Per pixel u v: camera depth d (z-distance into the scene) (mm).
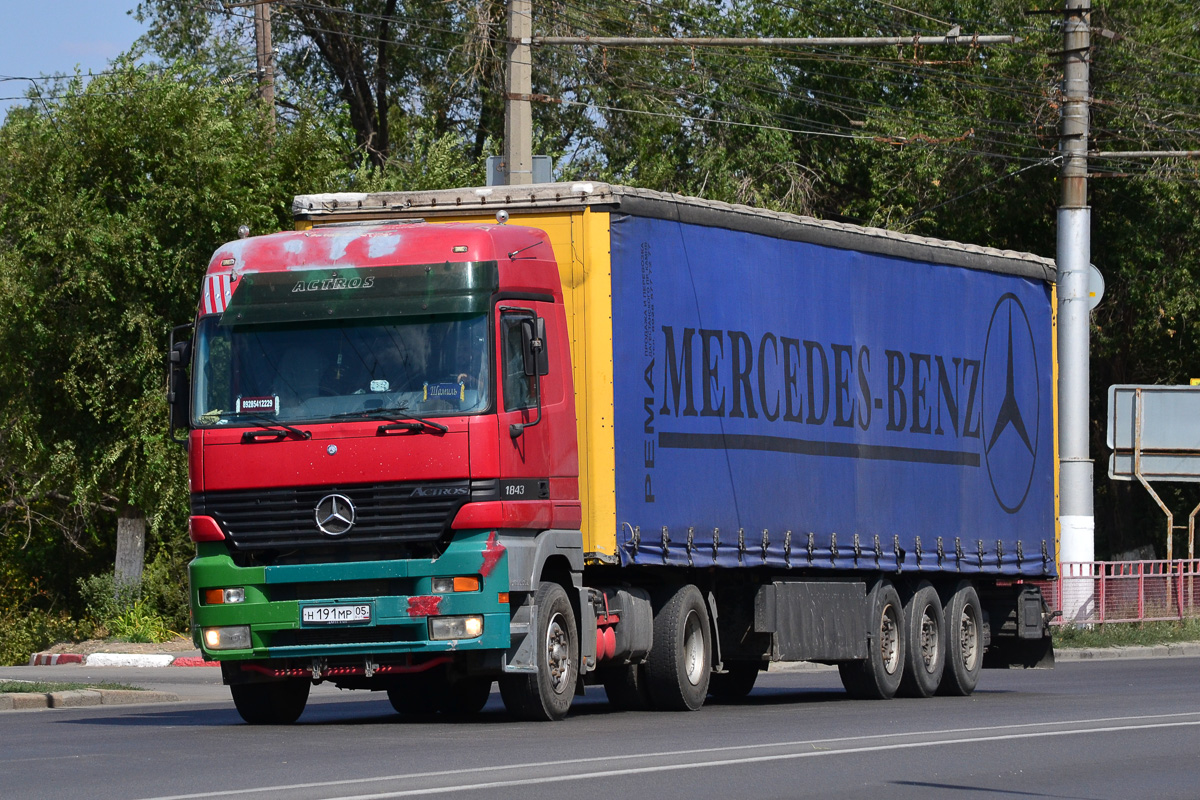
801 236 50906
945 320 57875
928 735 37156
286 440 38500
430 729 38719
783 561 49000
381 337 38938
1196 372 130250
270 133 84375
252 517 38688
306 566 38281
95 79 79375
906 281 55938
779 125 132375
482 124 130250
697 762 30797
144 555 88250
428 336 38781
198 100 80312
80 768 30406
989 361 60125
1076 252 87875
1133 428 104375
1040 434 62875
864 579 53781
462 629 37875
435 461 38031
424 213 44688
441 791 26141
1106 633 91500
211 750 33531
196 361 39688
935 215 122562
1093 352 124062
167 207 78125
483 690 49188
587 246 43125
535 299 40656
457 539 38156
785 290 50031
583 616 41688
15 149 78500
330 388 38844
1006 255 61406
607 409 42625
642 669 46188
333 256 39750
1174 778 30094
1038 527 62594
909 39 66938
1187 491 138000
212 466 38938
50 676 65500
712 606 47875
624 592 43938
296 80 129000
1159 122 113812
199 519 39062
